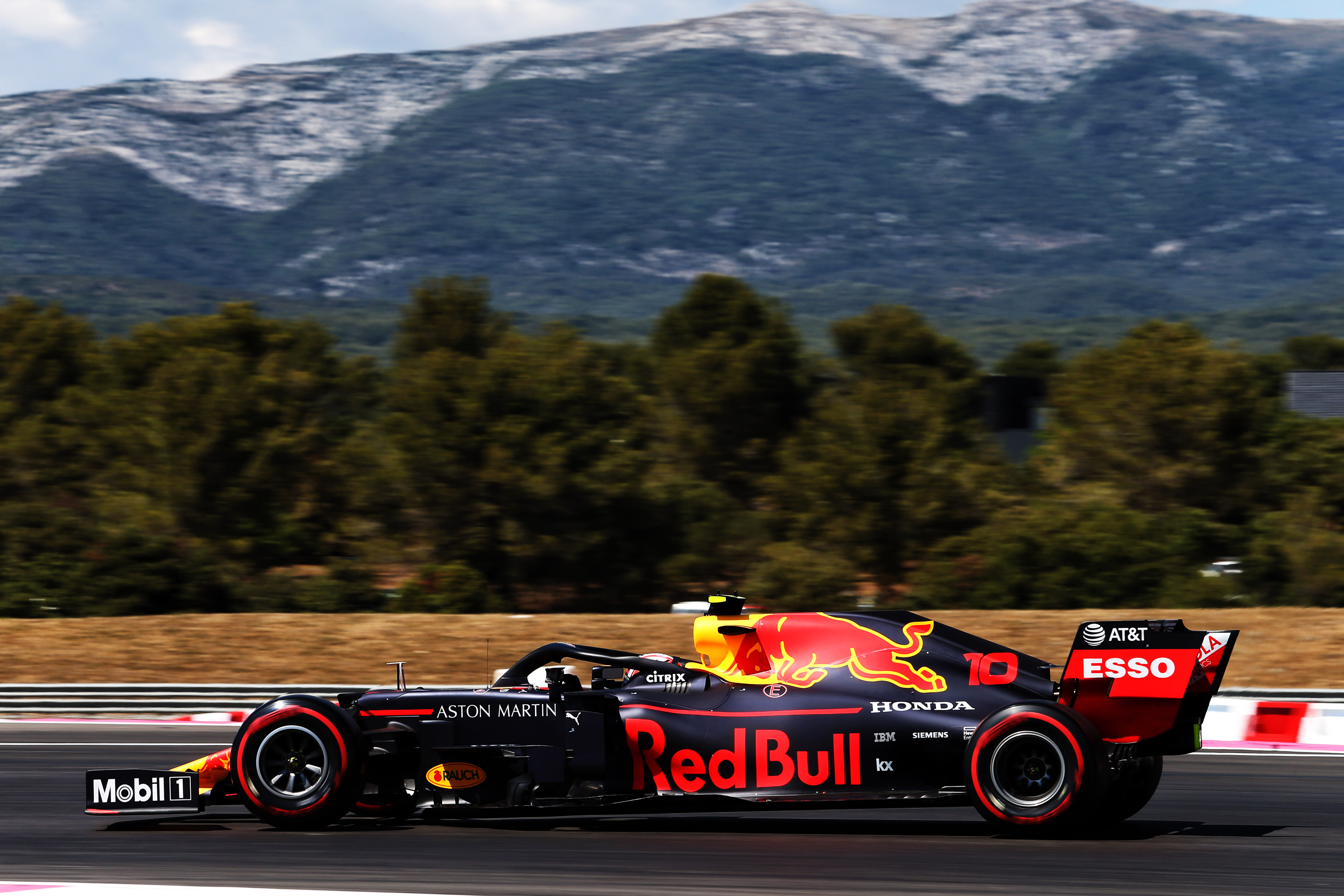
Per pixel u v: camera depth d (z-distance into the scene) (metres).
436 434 110.25
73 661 64.44
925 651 27.33
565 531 109.94
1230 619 68.31
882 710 26.67
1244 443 118.81
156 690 52.75
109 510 112.62
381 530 114.25
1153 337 126.81
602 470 109.69
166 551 97.88
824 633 27.89
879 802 26.31
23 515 101.44
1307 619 67.06
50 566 93.62
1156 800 32.78
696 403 155.12
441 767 27.97
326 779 27.61
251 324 154.50
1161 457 119.31
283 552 112.88
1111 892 22.02
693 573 111.12
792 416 162.38
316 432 121.38
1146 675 26.06
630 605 110.19
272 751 28.14
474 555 110.06
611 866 24.25
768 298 181.88
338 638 69.38
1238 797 33.28
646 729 27.59
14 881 23.92
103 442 126.44
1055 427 130.50
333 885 22.97
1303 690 47.72
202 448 111.69
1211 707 44.88
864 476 109.44
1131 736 26.31
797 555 102.12
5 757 42.12
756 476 153.88
